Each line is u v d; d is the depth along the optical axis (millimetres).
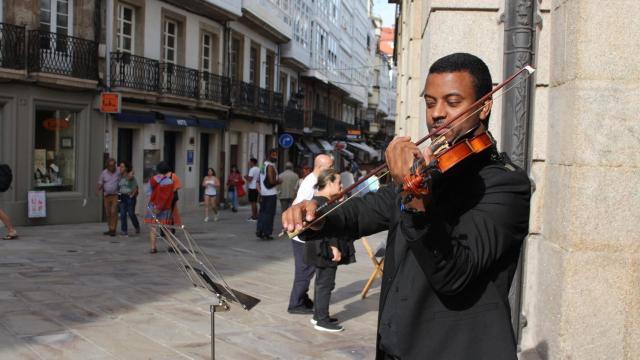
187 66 24328
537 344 4359
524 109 4285
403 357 1879
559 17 4184
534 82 4383
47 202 17828
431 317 1858
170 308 7250
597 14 3736
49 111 18328
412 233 1671
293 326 6621
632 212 3762
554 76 4273
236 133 29609
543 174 4691
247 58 30422
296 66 38375
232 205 24359
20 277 8969
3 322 6438
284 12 33688
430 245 1645
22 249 12234
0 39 16547
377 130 67750
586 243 3793
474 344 1825
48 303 7344
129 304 7402
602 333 3799
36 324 6402
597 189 3775
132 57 20531
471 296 1835
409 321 1871
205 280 4008
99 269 9898
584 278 3799
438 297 1854
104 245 13172
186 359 5430
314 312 6555
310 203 2119
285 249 13078
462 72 1901
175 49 23938
